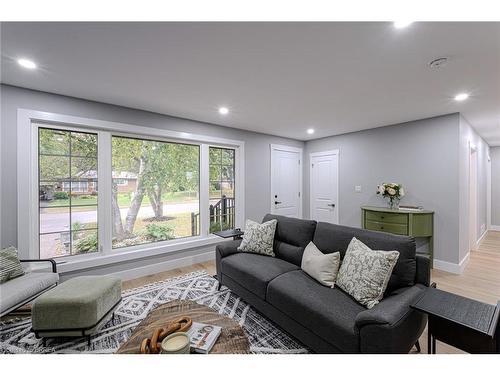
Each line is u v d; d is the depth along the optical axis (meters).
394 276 1.71
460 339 1.24
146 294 2.65
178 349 1.17
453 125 3.29
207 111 3.28
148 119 3.26
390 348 1.24
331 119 3.65
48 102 2.57
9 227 2.39
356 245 1.87
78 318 1.76
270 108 3.14
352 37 1.63
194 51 1.81
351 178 4.56
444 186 3.38
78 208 2.85
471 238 4.36
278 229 2.77
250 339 1.86
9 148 2.38
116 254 3.02
